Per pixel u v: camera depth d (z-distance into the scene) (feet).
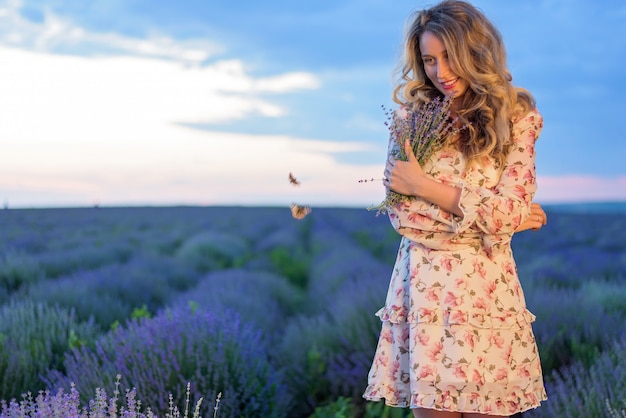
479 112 7.51
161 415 12.19
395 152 7.77
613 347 15.35
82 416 8.87
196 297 26.05
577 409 12.59
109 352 14.82
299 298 35.76
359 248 60.39
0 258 38.99
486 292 7.45
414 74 8.25
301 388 16.92
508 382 7.39
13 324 18.13
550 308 19.86
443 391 7.30
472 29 7.52
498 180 7.67
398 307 7.89
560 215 185.68
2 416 8.90
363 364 16.92
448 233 7.49
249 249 66.64
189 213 200.03
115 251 54.08
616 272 39.29
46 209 218.59
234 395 13.17
